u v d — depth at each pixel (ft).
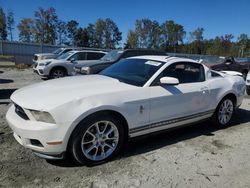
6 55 76.43
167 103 13.15
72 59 39.96
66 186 9.50
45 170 10.52
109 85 12.19
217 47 206.80
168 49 228.43
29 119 10.28
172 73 13.98
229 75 18.47
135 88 12.21
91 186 9.60
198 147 13.75
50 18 165.99
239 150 13.64
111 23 218.59
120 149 12.19
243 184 10.35
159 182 10.13
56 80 13.48
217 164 11.89
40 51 81.10
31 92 11.39
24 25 180.24
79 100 10.43
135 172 10.77
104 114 10.94
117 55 32.89
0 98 23.31
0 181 9.56
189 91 14.24
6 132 14.23
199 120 15.72
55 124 9.87
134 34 208.54
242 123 18.67
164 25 223.92
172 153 12.81
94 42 221.05
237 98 17.63
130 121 11.78
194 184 10.14
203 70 15.90
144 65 14.35
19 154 11.73
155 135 14.61
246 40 214.28
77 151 10.47
